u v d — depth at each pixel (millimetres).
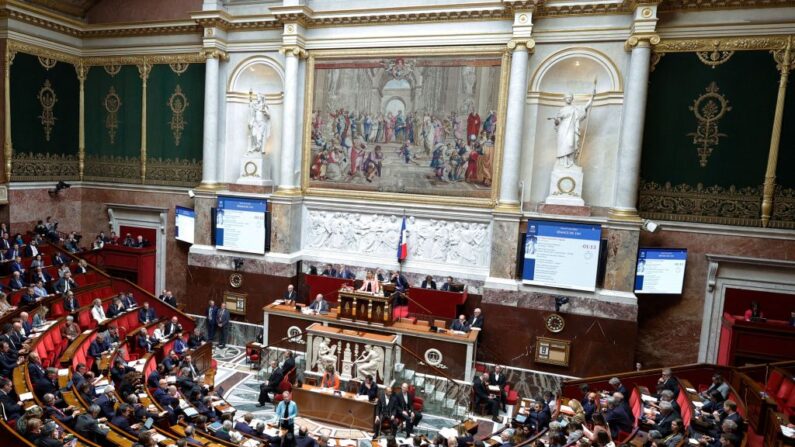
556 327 15109
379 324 15211
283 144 17953
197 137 19688
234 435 10156
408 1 16781
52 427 7641
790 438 8523
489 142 16328
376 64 17297
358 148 17734
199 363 15039
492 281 15680
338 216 18094
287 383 14109
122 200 20969
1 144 18391
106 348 13531
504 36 15867
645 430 10414
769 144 13992
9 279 16047
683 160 14758
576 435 9539
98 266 20328
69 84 20547
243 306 18219
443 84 16688
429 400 14227
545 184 16250
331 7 17656
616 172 15242
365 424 12773
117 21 20219
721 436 8742
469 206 16609
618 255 14609
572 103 15672
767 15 13766
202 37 19172
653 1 13891
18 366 10594
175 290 20594
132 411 9750
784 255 14023
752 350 13461
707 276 14711
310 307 16406
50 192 20062
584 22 15102
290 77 17609
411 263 17234
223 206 18438
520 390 15391
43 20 18828
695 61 14477
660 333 15227
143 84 20141
